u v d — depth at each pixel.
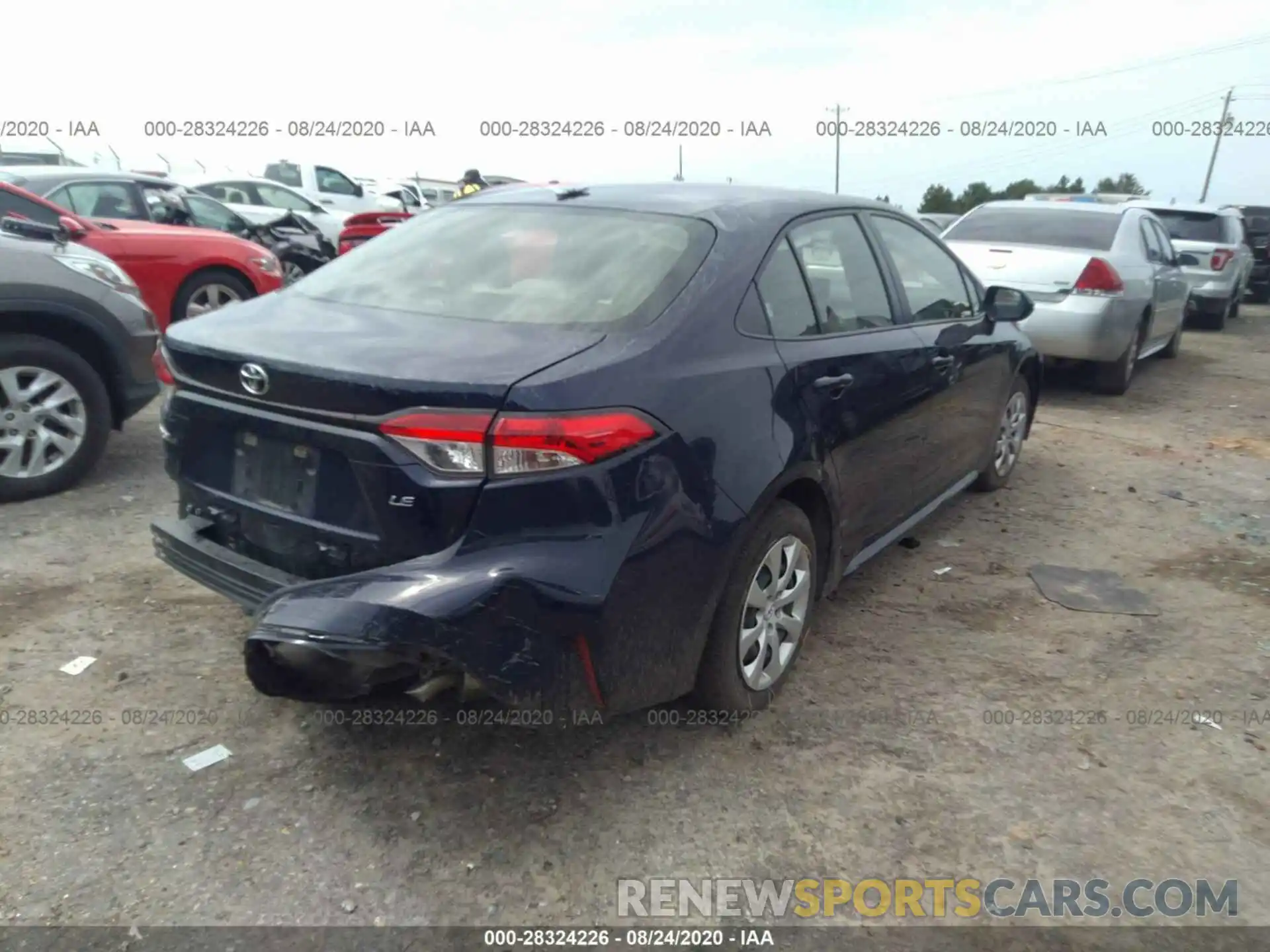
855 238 4.03
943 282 4.75
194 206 11.14
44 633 3.73
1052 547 5.02
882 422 3.84
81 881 2.56
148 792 2.90
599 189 3.81
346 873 2.63
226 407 2.95
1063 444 7.07
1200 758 3.23
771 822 2.88
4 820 2.75
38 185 9.48
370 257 3.68
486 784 3.00
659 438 2.74
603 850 2.75
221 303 8.83
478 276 3.29
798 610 3.49
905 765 3.15
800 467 3.25
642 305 3.00
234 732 3.19
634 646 2.76
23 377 4.96
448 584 2.50
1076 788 3.07
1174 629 4.14
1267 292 19.45
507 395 2.52
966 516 5.46
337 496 2.76
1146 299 8.59
